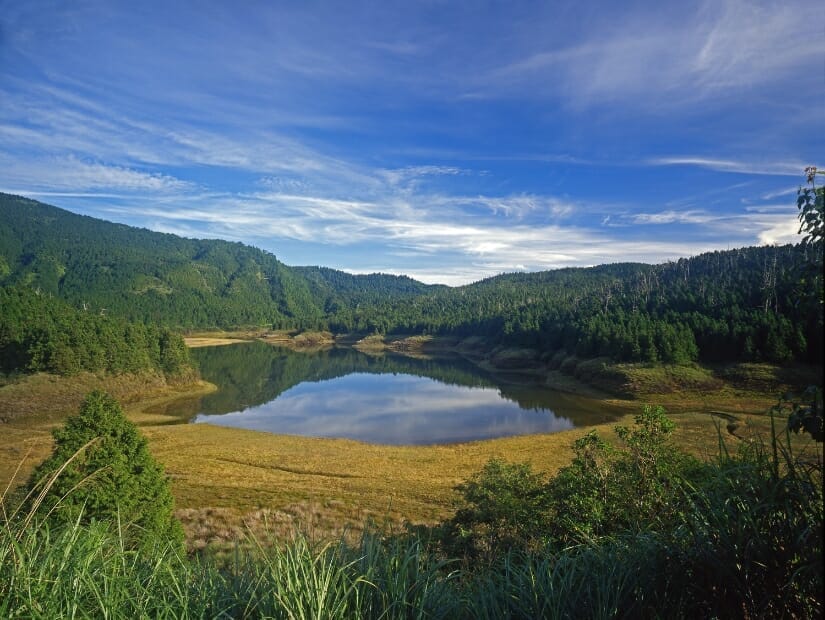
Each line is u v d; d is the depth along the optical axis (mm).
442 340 162000
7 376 64062
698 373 66938
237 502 25812
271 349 164750
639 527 4414
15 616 2930
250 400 68688
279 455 37719
